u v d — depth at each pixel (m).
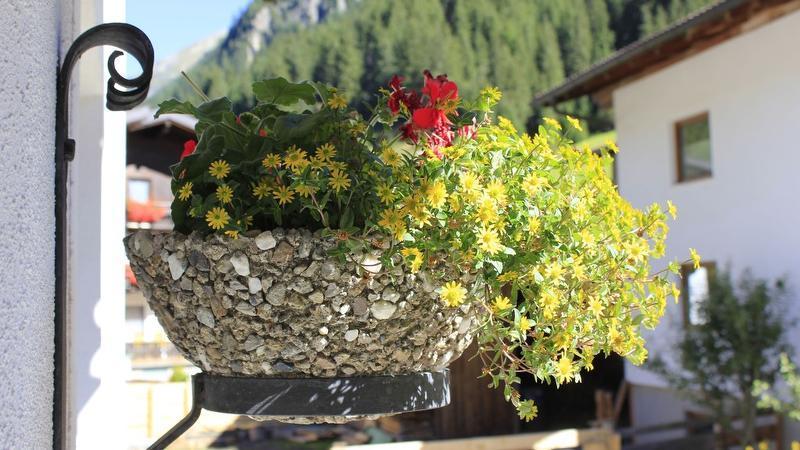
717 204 8.51
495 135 1.03
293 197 0.83
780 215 7.71
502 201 0.90
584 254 1.02
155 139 9.36
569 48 29.20
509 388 0.95
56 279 0.91
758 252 7.98
